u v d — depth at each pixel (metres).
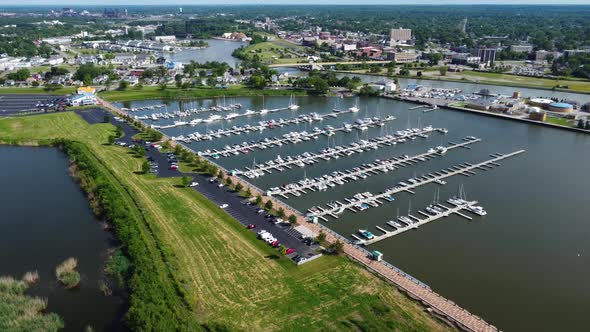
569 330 119.88
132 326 109.25
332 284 131.12
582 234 169.75
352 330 112.50
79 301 125.62
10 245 155.00
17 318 116.06
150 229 158.00
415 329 113.62
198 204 182.38
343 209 187.62
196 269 136.75
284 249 145.12
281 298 124.19
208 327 111.12
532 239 166.12
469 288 136.38
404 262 149.50
